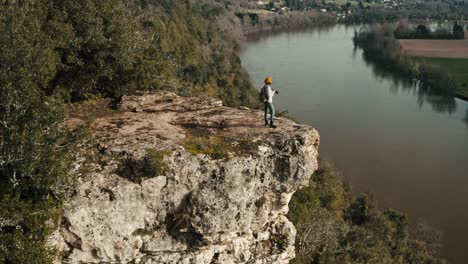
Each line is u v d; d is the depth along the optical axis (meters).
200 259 18.95
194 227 18.25
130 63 25.78
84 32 24.89
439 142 78.31
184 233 18.62
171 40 89.38
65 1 25.11
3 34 19.39
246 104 85.06
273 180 19.80
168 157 18.30
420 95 106.75
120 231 17.67
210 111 24.08
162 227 18.45
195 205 18.19
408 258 47.59
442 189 63.22
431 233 53.00
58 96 19.41
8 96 16.92
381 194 61.81
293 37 181.00
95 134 20.05
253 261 20.23
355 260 39.59
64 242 17.09
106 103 25.02
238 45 148.00
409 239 51.50
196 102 24.88
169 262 18.62
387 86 113.25
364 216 52.94
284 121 22.48
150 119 22.62
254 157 19.16
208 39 116.25
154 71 28.19
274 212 20.45
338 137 79.12
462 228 55.25
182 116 23.16
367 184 64.12
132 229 17.94
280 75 116.31
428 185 64.25
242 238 19.80
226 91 87.19
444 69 116.50
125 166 18.23
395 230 51.84
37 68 20.28
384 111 93.75
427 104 100.19
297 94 101.50
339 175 63.75
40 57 20.56
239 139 19.84
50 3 24.89
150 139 19.59
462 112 95.25
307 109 92.12
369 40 153.38
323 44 165.62
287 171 19.66
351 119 87.88
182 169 18.28
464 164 70.12
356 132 81.44
